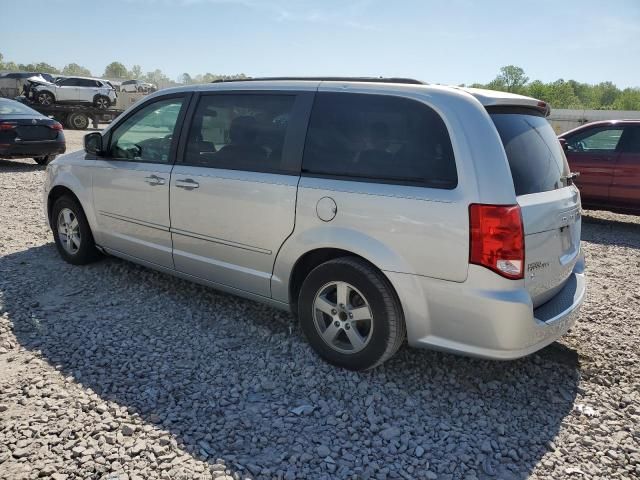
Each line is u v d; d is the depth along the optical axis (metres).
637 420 3.25
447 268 3.08
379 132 3.39
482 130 3.09
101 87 29.09
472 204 2.99
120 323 4.23
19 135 11.82
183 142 4.33
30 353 3.69
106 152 4.93
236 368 3.64
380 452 2.87
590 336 4.36
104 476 2.55
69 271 5.29
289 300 3.83
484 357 3.11
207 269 4.25
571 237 3.69
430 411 3.26
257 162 3.86
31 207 8.09
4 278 5.01
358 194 3.34
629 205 8.95
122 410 3.07
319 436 2.96
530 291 3.16
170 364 3.65
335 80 3.74
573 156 9.34
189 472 2.62
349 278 3.42
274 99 3.88
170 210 4.36
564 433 3.10
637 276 6.16
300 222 3.59
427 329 3.24
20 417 2.97
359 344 3.49
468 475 2.72
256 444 2.87
